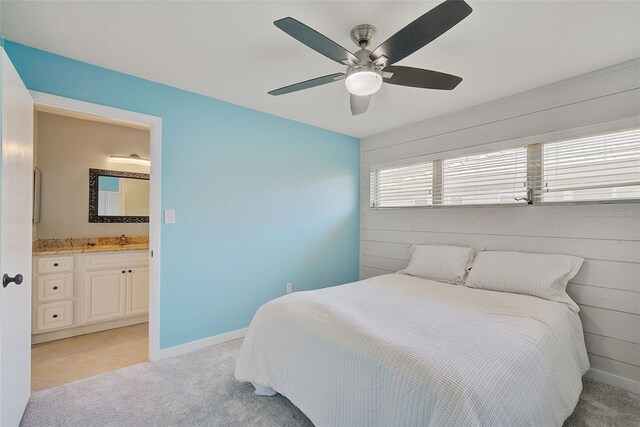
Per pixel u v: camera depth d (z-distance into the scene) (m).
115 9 1.57
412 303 2.06
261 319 1.95
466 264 2.71
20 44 1.89
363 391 1.32
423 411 1.12
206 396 1.93
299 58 2.04
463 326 1.63
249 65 2.14
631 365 2.04
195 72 2.25
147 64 2.14
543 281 2.18
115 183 3.57
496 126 2.70
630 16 1.58
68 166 3.28
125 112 2.27
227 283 2.82
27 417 1.71
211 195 2.71
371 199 3.80
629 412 1.81
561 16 1.59
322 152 3.57
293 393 1.65
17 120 1.53
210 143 2.70
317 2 1.51
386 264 3.67
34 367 2.31
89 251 2.98
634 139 2.03
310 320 1.70
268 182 3.10
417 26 1.29
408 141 3.44
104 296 3.07
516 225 2.59
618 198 2.08
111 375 2.18
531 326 1.66
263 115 3.06
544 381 1.39
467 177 2.91
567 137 2.29
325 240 3.61
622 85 2.07
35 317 2.71
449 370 1.17
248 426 1.66
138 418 1.71
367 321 1.68
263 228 3.07
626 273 2.06
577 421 1.72
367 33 1.70
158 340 2.43
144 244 3.58
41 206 3.12
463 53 1.94
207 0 1.50
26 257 1.71
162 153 2.44
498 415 1.08
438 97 2.62
